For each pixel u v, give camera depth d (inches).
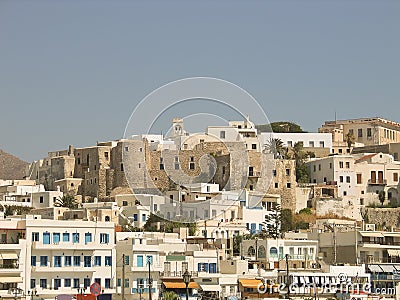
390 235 7111.2
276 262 6692.9
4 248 5418.3
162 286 5821.9
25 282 5452.8
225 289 6033.5
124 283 5748.0
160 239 6378.0
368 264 6722.4
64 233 5679.1
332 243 7062.0
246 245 6879.9
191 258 6112.2
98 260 5757.9
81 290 5629.9
